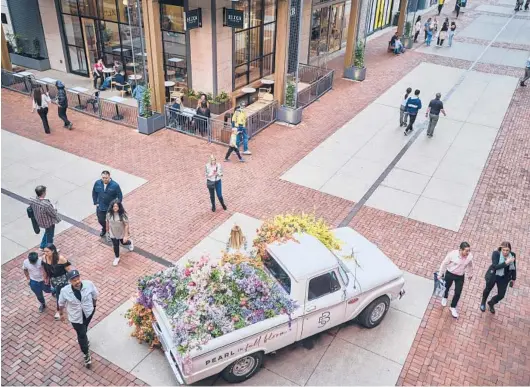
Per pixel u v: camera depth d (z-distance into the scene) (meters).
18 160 13.76
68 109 17.39
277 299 7.20
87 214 11.44
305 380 7.39
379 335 8.28
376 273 8.17
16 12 21.48
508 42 29.09
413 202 12.39
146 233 10.75
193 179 13.12
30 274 8.03
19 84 18.77
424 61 24.67
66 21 20.44
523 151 15.29
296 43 16.38
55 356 7.66
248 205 12.00
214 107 17.27
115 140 15.23
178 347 6.44
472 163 14.43
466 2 40.50
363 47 21.12
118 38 19.52
